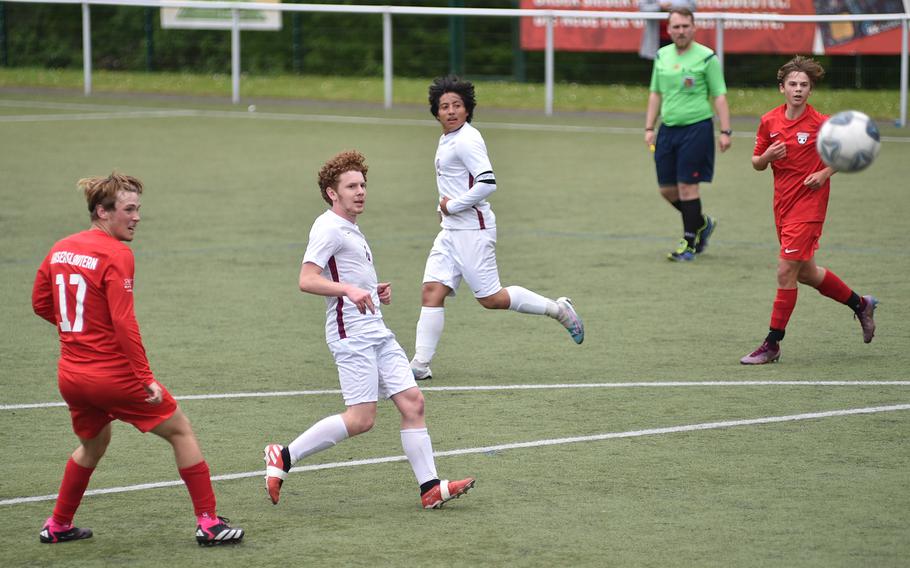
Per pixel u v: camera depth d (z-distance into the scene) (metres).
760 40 99.00
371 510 22.91
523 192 65.62
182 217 58.34
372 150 82.31
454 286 32.81
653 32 102.69
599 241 52.50
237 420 28.83
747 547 20.62
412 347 36.03
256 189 66.62
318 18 133.25
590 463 25.36
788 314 33.12
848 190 64.50
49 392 31.34
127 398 20.75
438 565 20.09
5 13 140.50
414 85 120.88
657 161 48.72
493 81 119.81
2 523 22.41
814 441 26.50
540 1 107.50
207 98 117.56
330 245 23.03
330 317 23.33
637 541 20.98
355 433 23.30
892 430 27.22
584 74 119.88
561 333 37.38
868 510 22.31
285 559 20.48
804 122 33.00
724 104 47.97
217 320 39.03
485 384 31.89
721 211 60.03
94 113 104.31
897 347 34.88
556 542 21.02
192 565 20.28
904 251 49.00
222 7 112.94
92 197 20.81
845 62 105.06
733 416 28.52
